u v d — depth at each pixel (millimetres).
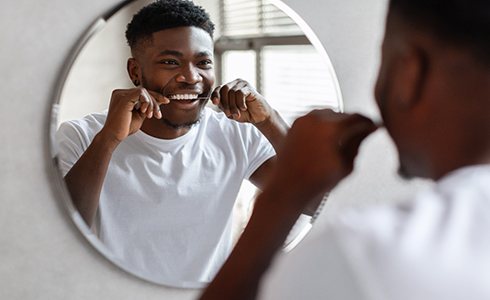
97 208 1109
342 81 1307
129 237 1138
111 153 1107
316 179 522
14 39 1043
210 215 1185
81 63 1062
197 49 1142
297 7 1242
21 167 1069
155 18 1106
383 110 520
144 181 1135
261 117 1208
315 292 427
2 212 1068
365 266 412
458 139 472
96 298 1141
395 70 498
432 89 472
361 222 432
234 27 1167
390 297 403
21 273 1092
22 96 1057
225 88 1175
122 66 1092
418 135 490
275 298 451
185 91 1141
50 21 1060
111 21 1075
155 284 1174
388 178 1391
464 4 449
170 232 1162
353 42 1303
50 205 1093
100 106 1086
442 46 462
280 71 1213
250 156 1206
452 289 399
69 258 1115
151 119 1125
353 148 564
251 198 1211
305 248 444
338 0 1277
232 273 520
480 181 443
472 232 418
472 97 462
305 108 1241
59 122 1064
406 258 407
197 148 1164
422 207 436
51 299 1114
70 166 1082
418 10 472
